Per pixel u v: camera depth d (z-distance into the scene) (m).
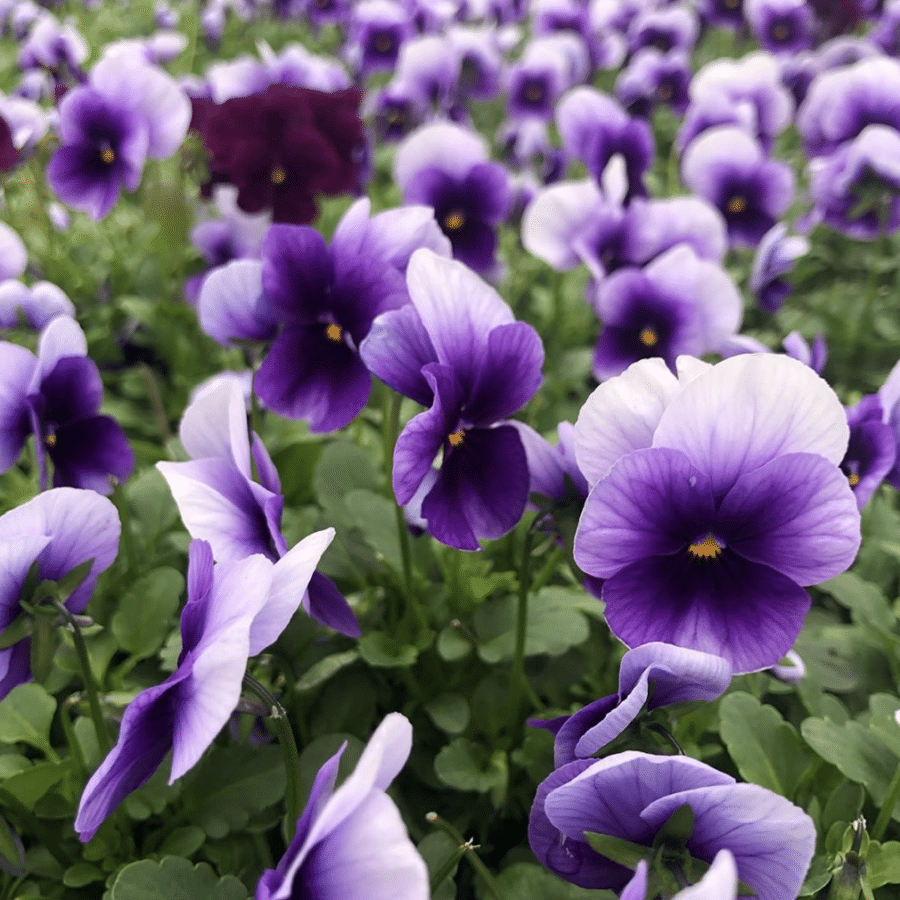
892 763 0.38
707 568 0.30
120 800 0.30
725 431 0.29
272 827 0.41
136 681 0.42
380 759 0.23
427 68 0.77
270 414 0.52
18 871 0.37
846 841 0.32
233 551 0.32
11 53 1.10
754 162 0.65
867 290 0.69
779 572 0.30
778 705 0.44
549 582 0.47
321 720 0.41
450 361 0.33
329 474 0.46
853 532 0.29
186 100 0.56
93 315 0.61
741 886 0.28
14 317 0.48
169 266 0.62
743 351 0.43
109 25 1.11
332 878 0.24
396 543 0.43
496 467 0.34
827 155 0.71
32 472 0.48
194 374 0.61
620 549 0.30
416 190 0.56
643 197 0.66
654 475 0.29
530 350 0.34
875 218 0.65
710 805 0.27
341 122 0.56
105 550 0.33
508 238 0.67
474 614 0.43
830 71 0.93
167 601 0.42
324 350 0.38
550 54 0.93
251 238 0.60
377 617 0.43
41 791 0.36
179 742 0.28
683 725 0.40
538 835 0.30
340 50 1.24
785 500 0.29
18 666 0.33
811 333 0.69
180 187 0.62
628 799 0.28
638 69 0.93
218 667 0.27
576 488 0.34
